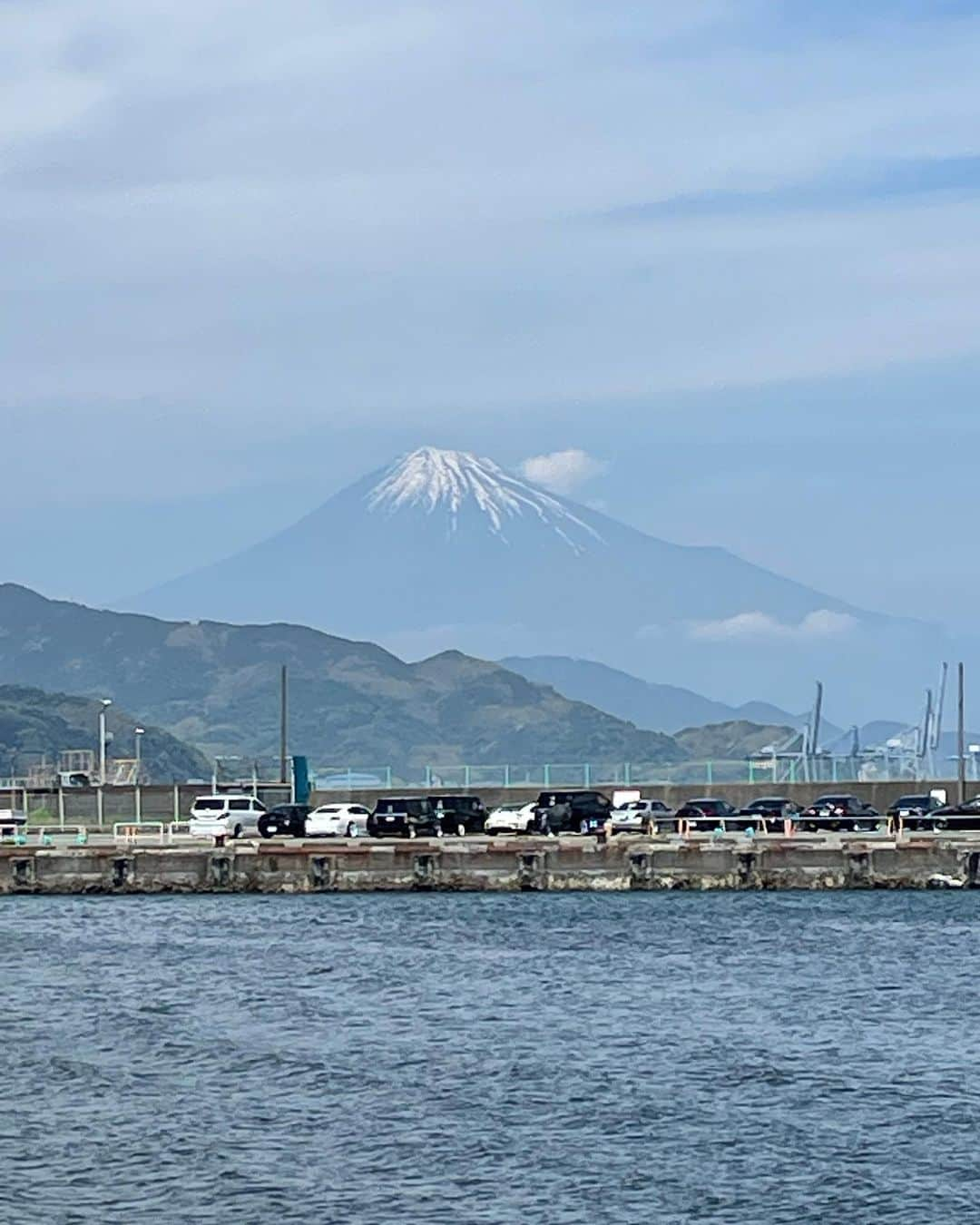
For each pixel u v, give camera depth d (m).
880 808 191.12
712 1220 53.59
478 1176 57.62
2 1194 55.84
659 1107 66.38
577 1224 53.19
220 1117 65.00
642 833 159.50
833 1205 54.94
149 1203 54.91
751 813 174.25
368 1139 61.94
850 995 92.75
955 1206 54.81
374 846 145.75
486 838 150.88
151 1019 86.44
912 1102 67.31
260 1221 53.31
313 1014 87.38
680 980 98.25
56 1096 68.50
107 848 147.50
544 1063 74.56
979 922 124.81
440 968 103.06
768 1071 72.81
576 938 117.12
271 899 142.62
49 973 102.31
